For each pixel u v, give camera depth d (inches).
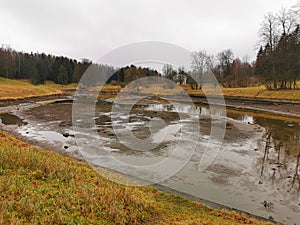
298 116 829.8
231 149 417.1
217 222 174.1
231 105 1115.3
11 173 203.2
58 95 1814.7
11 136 467.5
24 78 2421.3
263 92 1254.9
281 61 1186.6
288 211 221.8
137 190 224.1
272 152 406.9
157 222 166.2
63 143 449.4
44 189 180.7
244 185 277.3
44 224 134.0
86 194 177.0
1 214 134.3
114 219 154.7
